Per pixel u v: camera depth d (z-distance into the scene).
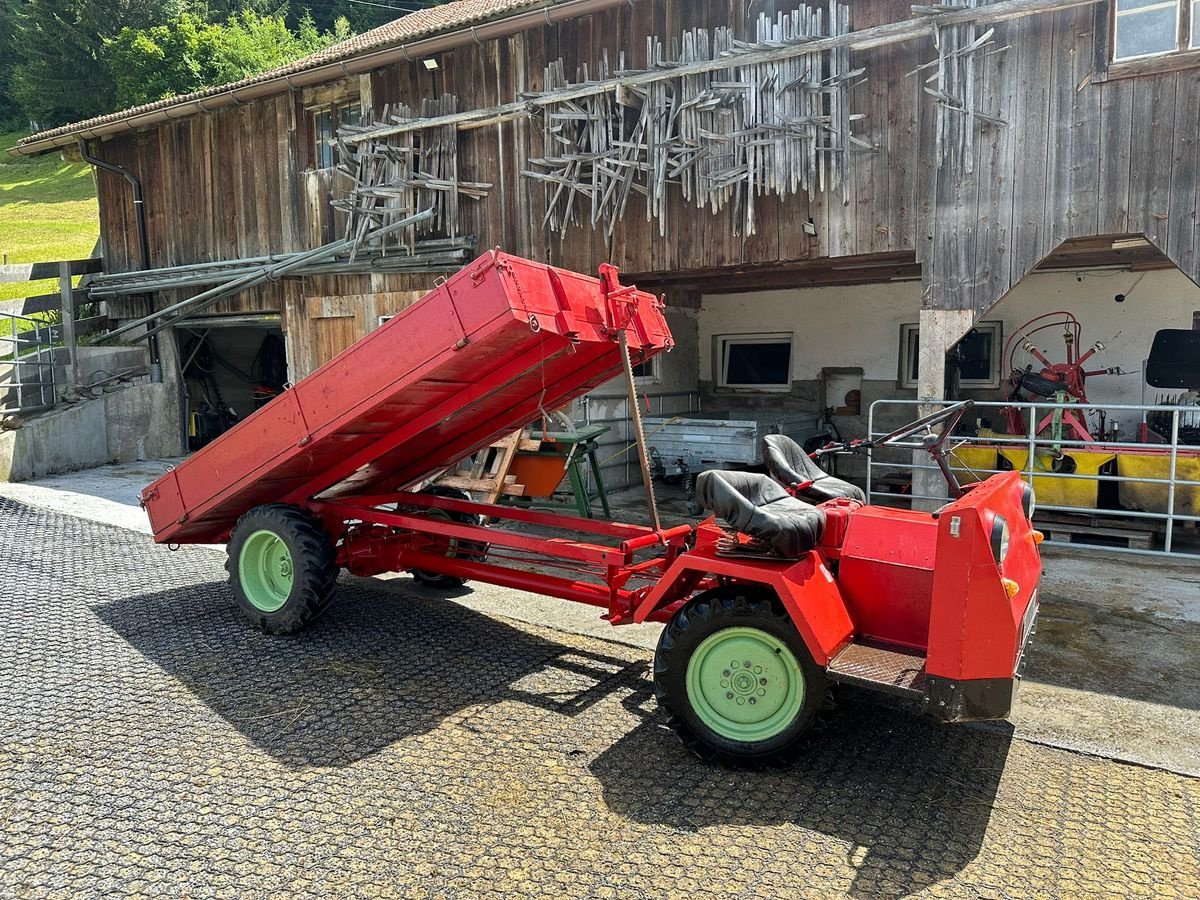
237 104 11.61
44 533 7.20
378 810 2.95
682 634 3.37
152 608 5.18
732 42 7.26
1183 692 4.14
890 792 3.15
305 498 5.02
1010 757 3.46
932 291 6.90
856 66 7.07
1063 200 6.38
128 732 3.51
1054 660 4.57
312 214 11.19
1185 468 6.86
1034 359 9.57
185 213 12.44
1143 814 3.02
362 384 4.05
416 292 10.26
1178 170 5.98
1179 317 8.84
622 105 7.99
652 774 3.27
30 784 3.06
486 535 4.39
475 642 4.74
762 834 2.85
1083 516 7.42
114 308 13.49
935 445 3.82
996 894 2.53
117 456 12.20
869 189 7.08
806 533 3.24
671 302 11.16
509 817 2.92
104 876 2.53
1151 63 5.96
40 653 4.36
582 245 8.71
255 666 4.29
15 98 44.22
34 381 11.59
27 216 29.83
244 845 2.71
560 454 7.93
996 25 6.48
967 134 6.67
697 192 7.70
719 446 9.16
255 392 15.19
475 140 9.39
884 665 3.13
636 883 2.56
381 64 9.70
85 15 42.09
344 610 5.26
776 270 8.87
